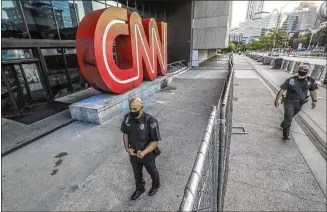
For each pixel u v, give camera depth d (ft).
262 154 14.49
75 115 20.84
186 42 67.36
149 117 8.49
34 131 18.39
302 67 14.74
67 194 10.68
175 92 33.04
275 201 10.30
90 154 14.56
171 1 64.18
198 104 25.90
